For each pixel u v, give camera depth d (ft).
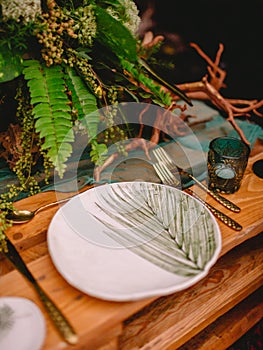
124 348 2.64
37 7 2.54
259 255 3.39
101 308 2.08
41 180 3.29
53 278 2.23
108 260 2.29
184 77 5.33
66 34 2.86
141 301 2.13
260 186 3.20
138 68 3.12
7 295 2.14
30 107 2.95
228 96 5.18
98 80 2.93
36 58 2.85
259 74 5.33
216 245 2.34
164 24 5.07
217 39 5.36
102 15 2.70
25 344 1.86
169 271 2.22
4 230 2.64
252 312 3.46
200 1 5.04
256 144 4.09
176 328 2.80
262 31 5.17
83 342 1.99
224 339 3.21
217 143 3.26
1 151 3.30
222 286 3.10
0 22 2.63
